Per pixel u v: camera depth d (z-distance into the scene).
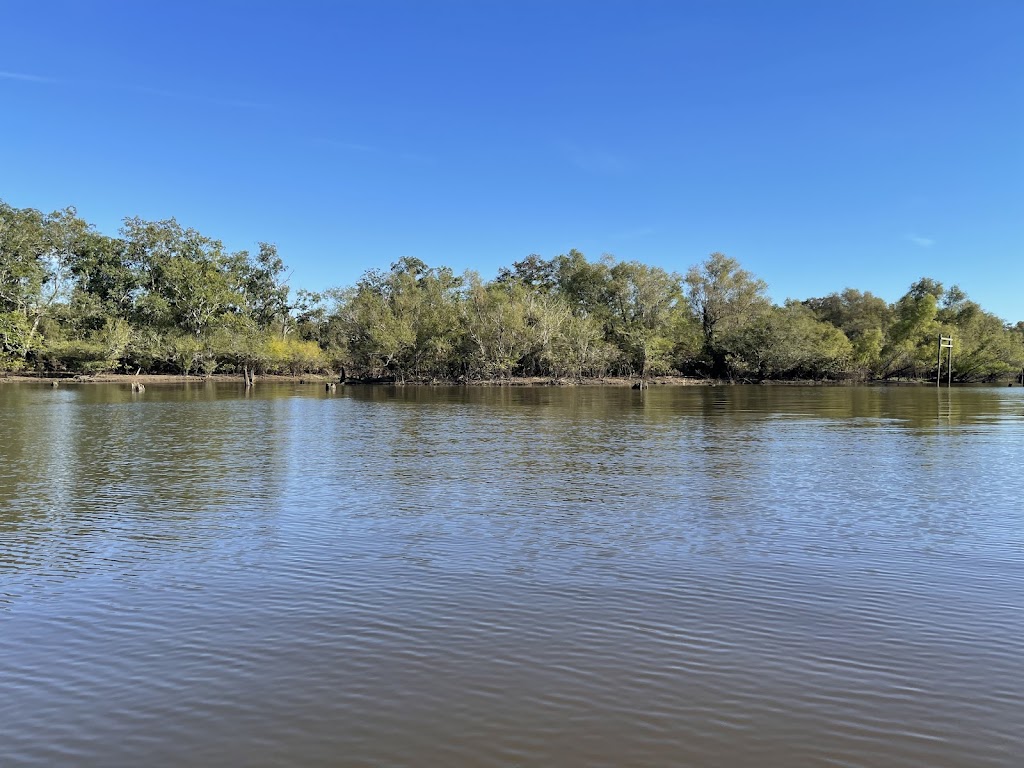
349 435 36.47
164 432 37.38
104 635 10.09
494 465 26.36
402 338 100.69
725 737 7.34
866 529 16.27
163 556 14.08
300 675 8.78
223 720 7.73
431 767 6.80
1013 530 16.14
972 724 7.61
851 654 9.36
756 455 29.14
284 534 15.84
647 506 18.91
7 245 100.12
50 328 105.50
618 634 10.02
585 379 108.50
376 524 16.80
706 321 125.12
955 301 137.12
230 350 110.69
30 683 8.63
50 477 23.39
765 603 11.30
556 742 7.24
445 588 12.05
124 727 7.61
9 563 13.63
